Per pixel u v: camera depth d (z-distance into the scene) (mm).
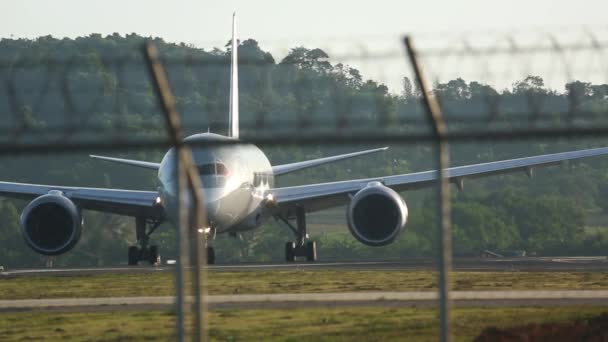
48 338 84250
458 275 133375
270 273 142625
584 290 111750
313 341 79438
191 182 56438
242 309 100000
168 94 55719
